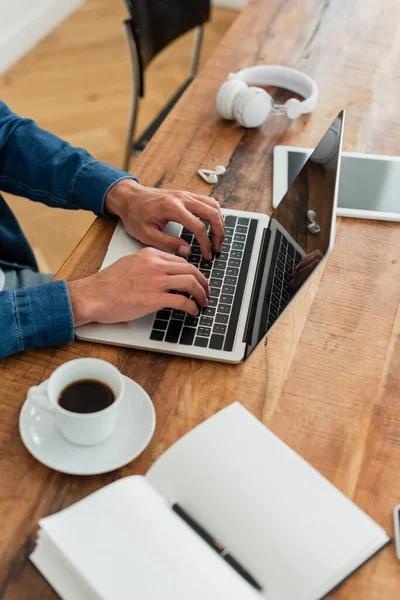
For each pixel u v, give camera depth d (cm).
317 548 65
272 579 63
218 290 94
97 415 69
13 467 73
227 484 69
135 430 76
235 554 65
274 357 86
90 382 74
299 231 86
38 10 298
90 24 318
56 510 69
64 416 69
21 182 113
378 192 111
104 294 87
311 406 81
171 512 65
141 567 59
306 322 91
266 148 120
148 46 162
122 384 72
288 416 80
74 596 61
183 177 114
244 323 89
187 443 72
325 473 75
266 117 123
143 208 101
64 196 109
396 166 117
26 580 64
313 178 89
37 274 125
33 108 267
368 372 86
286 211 96
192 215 99
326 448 77
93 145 250
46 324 83
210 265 98
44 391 73
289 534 65
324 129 125
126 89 279
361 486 74
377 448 77
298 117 127
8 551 66
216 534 66
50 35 309
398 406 82
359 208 108
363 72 139
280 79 134
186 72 291
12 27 285
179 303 87
